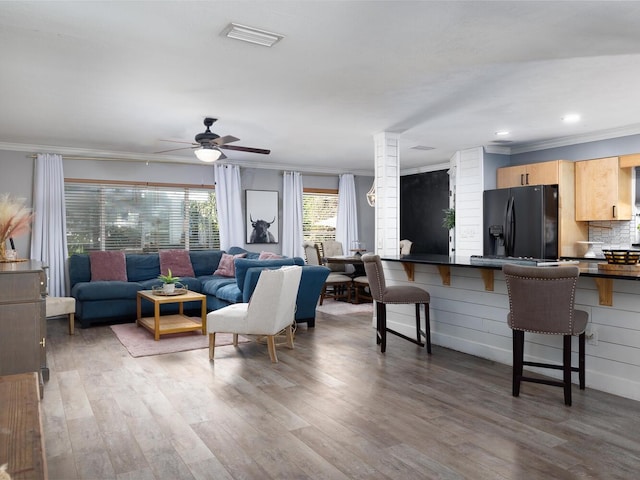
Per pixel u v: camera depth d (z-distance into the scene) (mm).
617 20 2729
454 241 7746
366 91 4090
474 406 3107
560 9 2592
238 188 7992
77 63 3383
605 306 3398
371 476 2219
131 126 5414
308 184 8898
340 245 8688
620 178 5699
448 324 4703
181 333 5445
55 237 6570
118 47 3098
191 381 3656
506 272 3203
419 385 3543
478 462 2346
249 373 3865
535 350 3891
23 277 3367
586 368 3512
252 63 3393
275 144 6609
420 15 2656
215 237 7969
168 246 7566
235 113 4836
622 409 3041
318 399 3252
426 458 2391
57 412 3025
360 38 2963
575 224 6148
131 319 6258
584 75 3684
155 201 7469
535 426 2777
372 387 3500
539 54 3250
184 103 4453
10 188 6426
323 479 2195
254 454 2443
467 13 2631
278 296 4156
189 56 3258
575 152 6164
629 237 5828
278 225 8523
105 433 2705
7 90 4020
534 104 4535
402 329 5293
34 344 3379
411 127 5512
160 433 2703
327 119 5102
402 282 5297
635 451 2459
